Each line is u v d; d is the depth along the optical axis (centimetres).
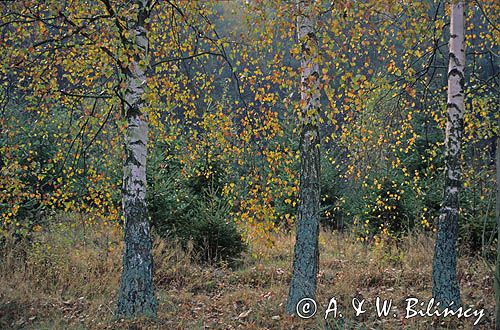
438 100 966
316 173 720
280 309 745
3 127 795
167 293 862
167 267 977
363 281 898
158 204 1098
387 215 1224
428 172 1314
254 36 714
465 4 774
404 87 875
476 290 843
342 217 1498
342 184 1481
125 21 670
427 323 684
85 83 823
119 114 704
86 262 955
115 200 1024
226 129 809
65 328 677
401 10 736
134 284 690
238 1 767
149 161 1130
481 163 1083
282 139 1105
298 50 634
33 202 977
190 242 1075
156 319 690
